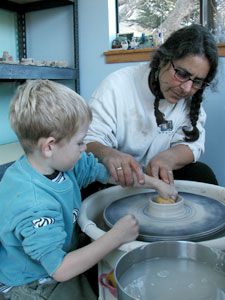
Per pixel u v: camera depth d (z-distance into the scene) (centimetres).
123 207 109
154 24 234
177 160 127
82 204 107
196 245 72
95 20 233
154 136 139
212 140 215
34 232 75
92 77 243
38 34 257
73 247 103
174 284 65
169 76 113
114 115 138
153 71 126
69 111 80
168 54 111
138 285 65
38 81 88
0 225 81
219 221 95
